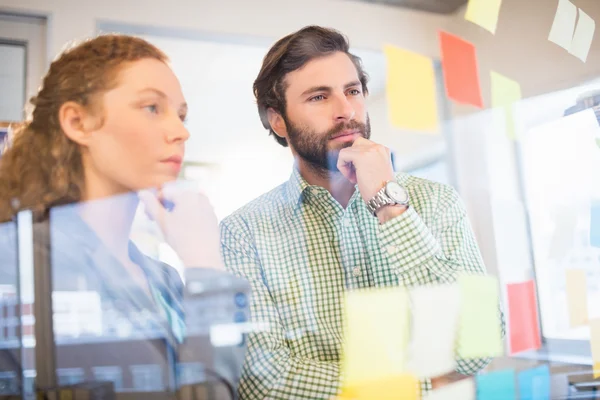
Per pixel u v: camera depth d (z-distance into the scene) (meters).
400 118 1.06
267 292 0.88
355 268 0.92
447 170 1.06
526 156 1.12
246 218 0.92
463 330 0.96
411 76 1.08
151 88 0.91
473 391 0.95
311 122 1.00
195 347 0.82
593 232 1.12
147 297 0.81
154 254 0.84
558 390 1.02
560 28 1.23
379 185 0.97
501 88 1.14
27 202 0.80
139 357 0.78
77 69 0.88
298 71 1.01
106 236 0.82
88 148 0.85
